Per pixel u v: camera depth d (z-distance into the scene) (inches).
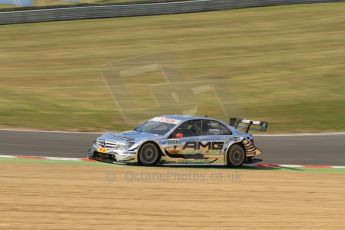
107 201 1435.8
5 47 4608.8
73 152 2174.0
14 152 2096.5
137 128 2075.5
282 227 1300.4
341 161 2317.9
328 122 3132.4
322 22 5349.4
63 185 1582.2
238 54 4527.6
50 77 3954.2
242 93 3703.3
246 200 1542.8
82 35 4901.6
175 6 5497.1
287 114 3277.6
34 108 3132.4
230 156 2034.9
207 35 4950.8
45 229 1175.6
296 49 4665.4
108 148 1936.5
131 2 5497.1
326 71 4165.8
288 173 1994.3
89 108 3243.1
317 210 1480.1
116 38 4832.7
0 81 3784.5
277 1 5807.1
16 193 1459.2
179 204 1451.8
